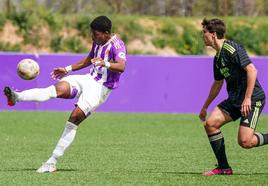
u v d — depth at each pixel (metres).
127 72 47.28
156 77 47.28
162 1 75.25
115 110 47.59
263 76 47.28
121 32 70.31
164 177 20.41
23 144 30.17
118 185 18.91
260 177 20.50
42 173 21.03
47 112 46.84
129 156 26.06
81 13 74.00
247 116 19.84
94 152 27.25
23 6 71.19
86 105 20.97
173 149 28.50
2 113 45.94
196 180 19.83
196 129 37.47
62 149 21.28
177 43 69.75
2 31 68.56
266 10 76.81
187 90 47.31
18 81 46.75
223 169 20.86
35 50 68.00
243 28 71.31
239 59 19.58
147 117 44.09
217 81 20.80
